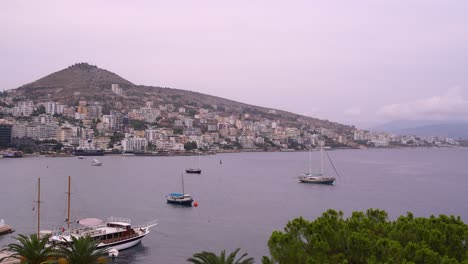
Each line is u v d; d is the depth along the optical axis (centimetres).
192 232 10500
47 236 5544
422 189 19525
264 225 11331
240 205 14688
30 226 11050
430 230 3466
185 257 8475
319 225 3553
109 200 15600
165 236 10100
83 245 5112
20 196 16162
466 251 3262
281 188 19750
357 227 3644
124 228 9281
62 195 16612
